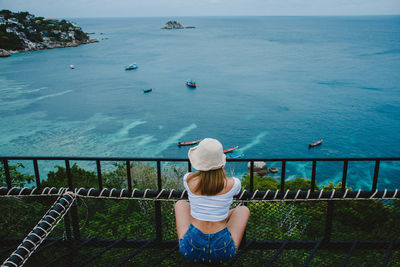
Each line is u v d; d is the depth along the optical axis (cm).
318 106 7569
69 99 8481
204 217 223
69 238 306
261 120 6638
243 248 304
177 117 6894
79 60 15825
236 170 4362
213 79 10912
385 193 290
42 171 4284
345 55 16800
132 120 6719
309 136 5788
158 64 14225
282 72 12094
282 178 290
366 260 335
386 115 6850
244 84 10094
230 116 6912
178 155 5106
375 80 10325
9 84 10406
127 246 319
